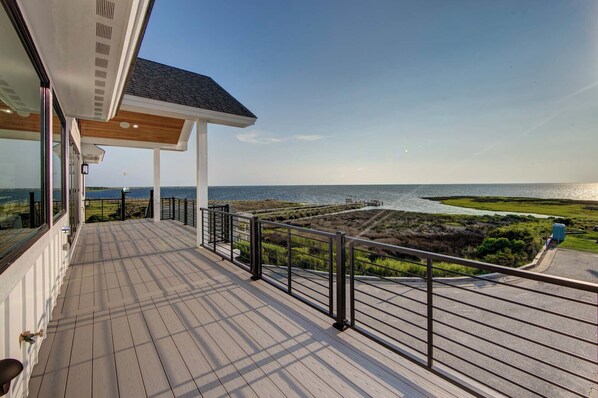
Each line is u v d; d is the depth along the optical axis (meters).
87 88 2.89
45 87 2.26
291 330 2.20
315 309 2.54
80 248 5.07
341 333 2.15
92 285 3.20
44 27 1.83
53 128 2.62
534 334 3.64
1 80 1.29
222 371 1.72
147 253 4.71
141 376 1.68
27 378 1.53
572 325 3.92
